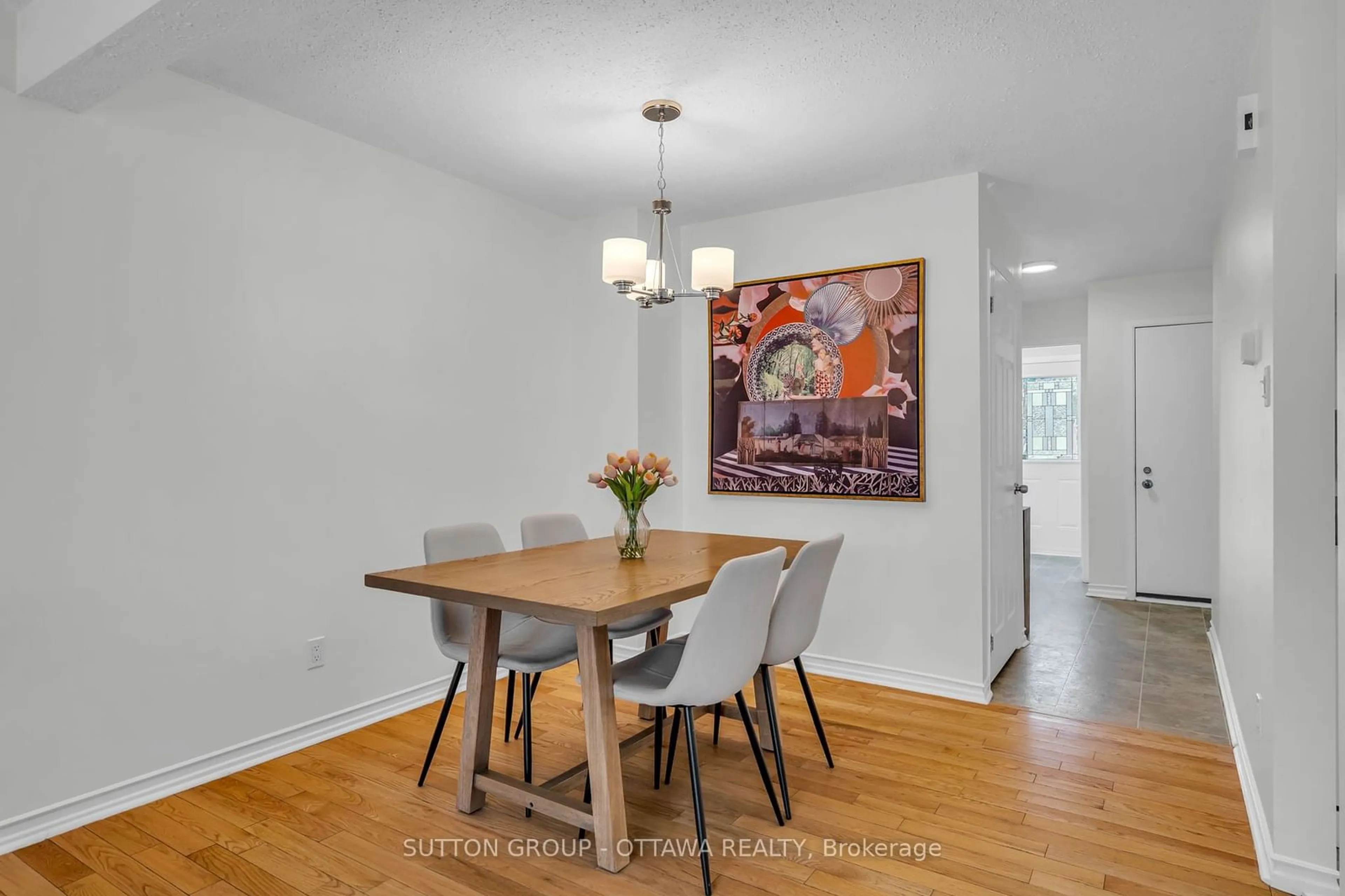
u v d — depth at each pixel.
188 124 2.54
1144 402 5.50
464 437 3.52
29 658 2.17
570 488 4.11
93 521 2.30
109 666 2.34
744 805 2.39
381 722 3.12
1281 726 1.92
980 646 3.37
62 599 2.24
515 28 2.25
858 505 3.69
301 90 2.64
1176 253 4.75
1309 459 1.88
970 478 3.40
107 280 2.34
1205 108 2.73
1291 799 1.91
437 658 3.41
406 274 3.26
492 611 2.34
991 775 2.61
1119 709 3.28
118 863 2.05
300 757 2.77
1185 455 5.38
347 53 2.39
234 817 2.31
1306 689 1.90
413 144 3.11
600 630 2.06
